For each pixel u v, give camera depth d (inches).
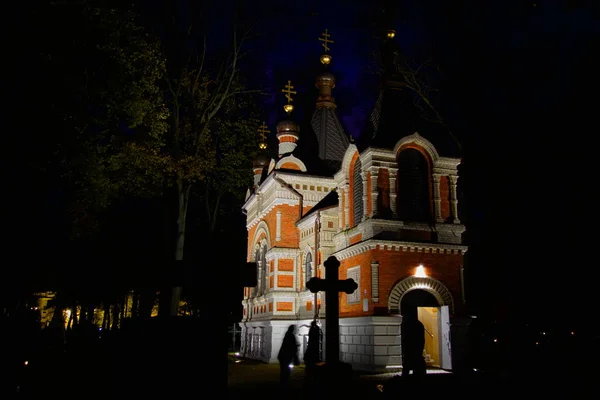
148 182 1080.2
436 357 1013.2
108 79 734.5
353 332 978.7
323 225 1212.5
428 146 1025.5
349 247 1018.1
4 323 609.0
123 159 916.6
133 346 406.3
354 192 1091.3
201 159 1122.7
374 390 617.0
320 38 1651.1
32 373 643.5
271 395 647.1
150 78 885.2
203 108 1189.1
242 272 430.6
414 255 970.1
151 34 1051.9
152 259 474.6
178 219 1148.5
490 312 1099.3
